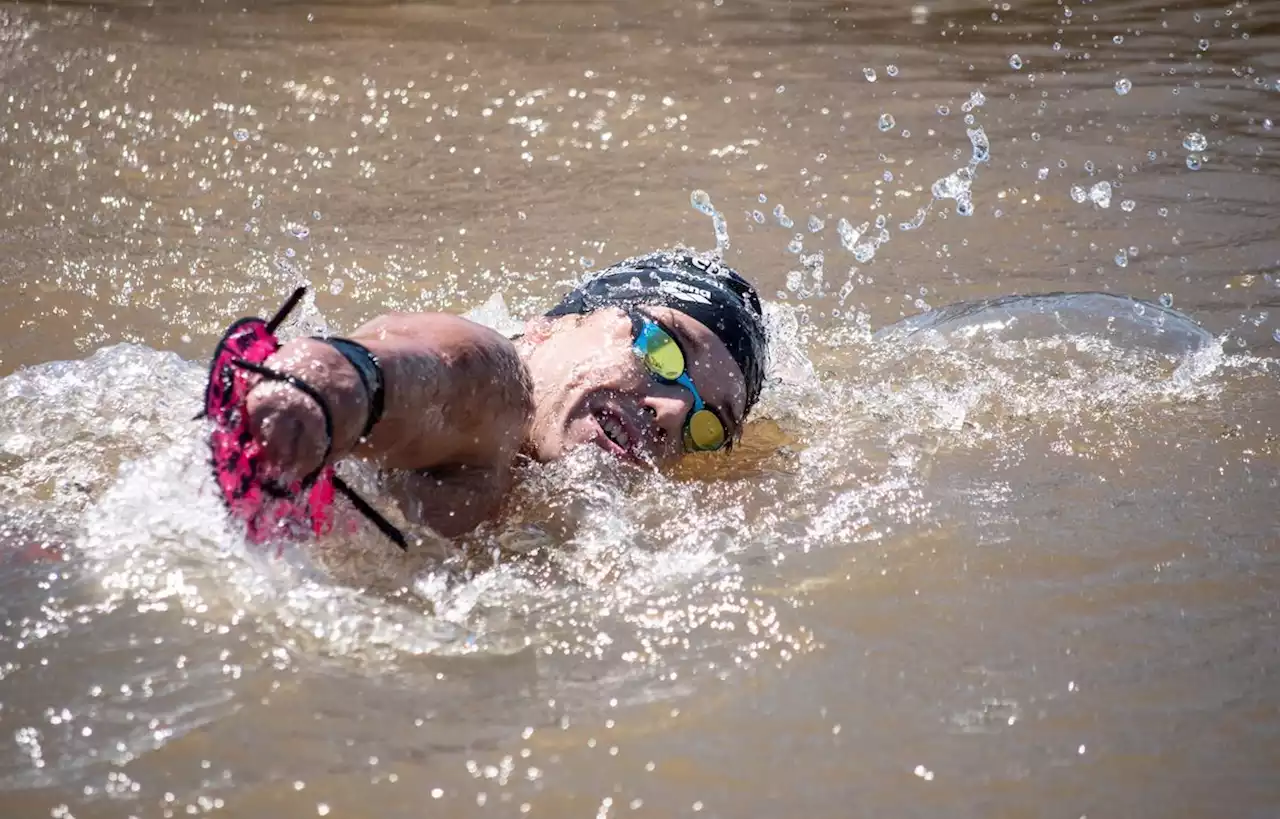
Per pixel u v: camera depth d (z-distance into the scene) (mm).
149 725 3195
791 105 9750
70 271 6605
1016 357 5984
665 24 11578
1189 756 3297
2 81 9500
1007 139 9039
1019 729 3375
